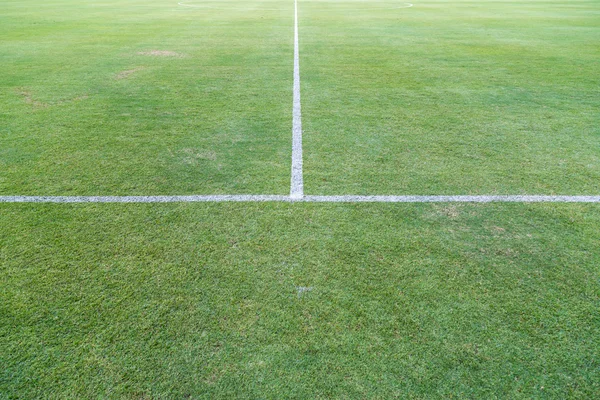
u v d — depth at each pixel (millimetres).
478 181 3629
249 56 8828
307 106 5594
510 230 2959
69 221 3027
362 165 3914
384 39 10891
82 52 9148
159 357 2012
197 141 4438
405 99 5895
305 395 1847
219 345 2072
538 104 5688
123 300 2328
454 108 5520
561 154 4160
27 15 15719
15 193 3402
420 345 2076
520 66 7922
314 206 3232
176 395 1851
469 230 2953
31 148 4230
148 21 14297
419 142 4422
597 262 2648
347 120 5074
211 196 3373
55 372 1946
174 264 2598
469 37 11188
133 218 3064
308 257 2666
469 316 2242
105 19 14750
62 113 5266
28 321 2201
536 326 2188
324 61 8359
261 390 1868
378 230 2943
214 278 2484
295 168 3850
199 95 6062
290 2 22172
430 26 13234
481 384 1896
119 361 1995
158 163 3936
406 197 3371
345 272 2539
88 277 2490
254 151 4203
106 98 5906
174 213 3129
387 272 2543
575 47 9781
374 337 2115
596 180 3652
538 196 3400
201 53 9109
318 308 2281
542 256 2699
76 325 2176
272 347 2062
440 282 2471
